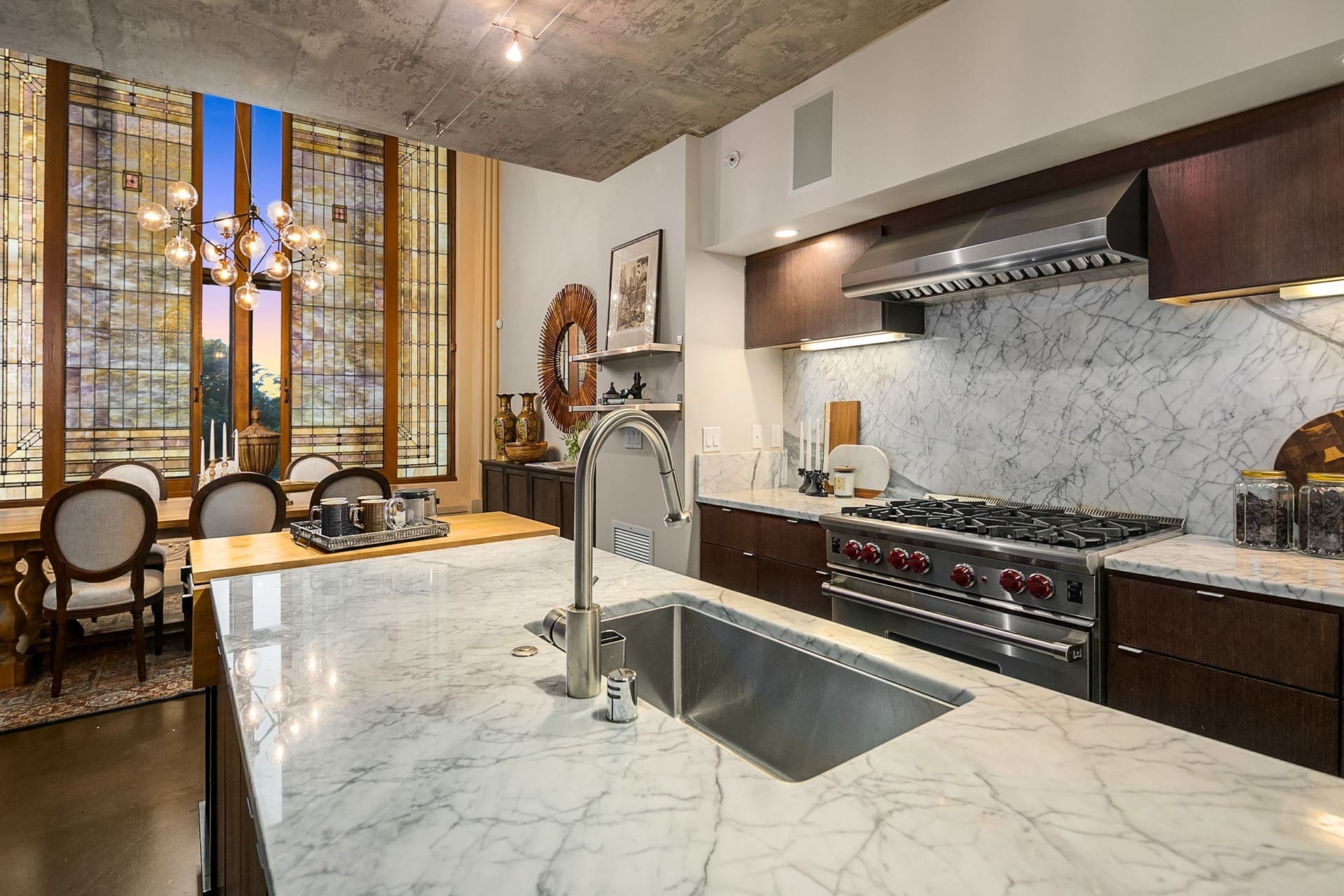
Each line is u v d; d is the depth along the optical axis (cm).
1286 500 196
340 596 151
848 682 113
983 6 227
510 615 136
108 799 229
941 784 71
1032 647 196
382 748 80
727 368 364
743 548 321
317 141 568
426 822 64
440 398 627
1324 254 175
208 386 524
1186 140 203
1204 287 198
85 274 482
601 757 78
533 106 314
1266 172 186
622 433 400
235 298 513
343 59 268
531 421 531
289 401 554
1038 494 270
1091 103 199
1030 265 225
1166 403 233
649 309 365
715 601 143
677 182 352
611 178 412
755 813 66
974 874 56
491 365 636
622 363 399
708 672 143
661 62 277
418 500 259
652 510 376
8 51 461
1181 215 204
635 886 55
